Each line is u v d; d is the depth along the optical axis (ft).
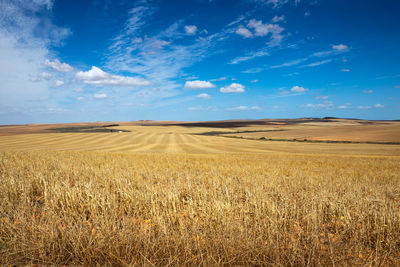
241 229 11.24
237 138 238.89
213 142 193.26
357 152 127.75
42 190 21.07
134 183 24.35
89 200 16.48
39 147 144.05
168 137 227.40
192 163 57.77
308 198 17.83
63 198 16.76
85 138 210.59
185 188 22.40
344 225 13.43
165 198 16.44
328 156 97.76
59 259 9.73
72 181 26.27
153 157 72.69
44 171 29.86
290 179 32.83
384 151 132.77
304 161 70.44
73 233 10.64
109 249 9.71
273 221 12.22
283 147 160.04
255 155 99.45
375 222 12.72
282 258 9.39
